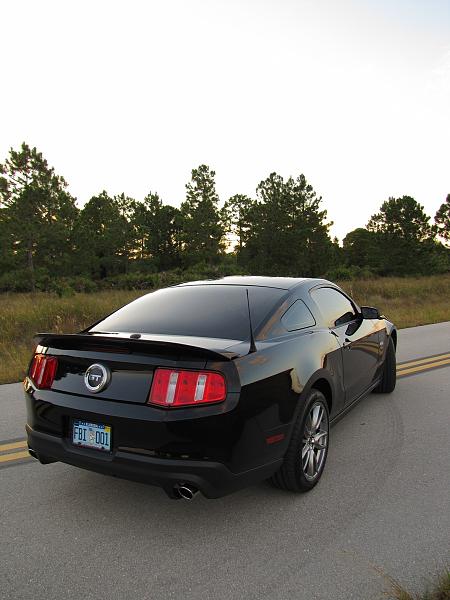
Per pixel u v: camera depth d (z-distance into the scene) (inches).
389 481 136.4
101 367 110.7
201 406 101.8
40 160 1528.1
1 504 125.4
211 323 128.7
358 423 185.2
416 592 89.0
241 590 91.0
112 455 107.1
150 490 132.8
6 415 203.9
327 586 91.6
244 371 107.8
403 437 170.7
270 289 148.2
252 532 111.0
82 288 1307.8
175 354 104.4
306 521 115.4
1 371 288.7
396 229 1849.2
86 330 138.0
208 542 107.2
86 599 89.0
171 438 101.4
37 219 1493.6
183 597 89.3
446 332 428.1
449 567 96.3
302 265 2073.1
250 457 108.2
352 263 3550.7
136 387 106.1
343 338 160.4
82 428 112.3
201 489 102.0
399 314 585.0
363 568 96.7
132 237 2763.3
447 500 125.0
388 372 220.7
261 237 2097.7
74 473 144.6
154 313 138.7
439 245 1916.8
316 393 131.6
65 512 121.0
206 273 1742.1
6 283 1364.4
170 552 103.7
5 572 97.3
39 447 118.9
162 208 3368.6
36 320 450.9
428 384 243.0
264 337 124.2
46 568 98.5
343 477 139.2
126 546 106.1
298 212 2110.0
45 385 119.5
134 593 90.6
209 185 2546.8
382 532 110.0
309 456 129.3
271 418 113.3
